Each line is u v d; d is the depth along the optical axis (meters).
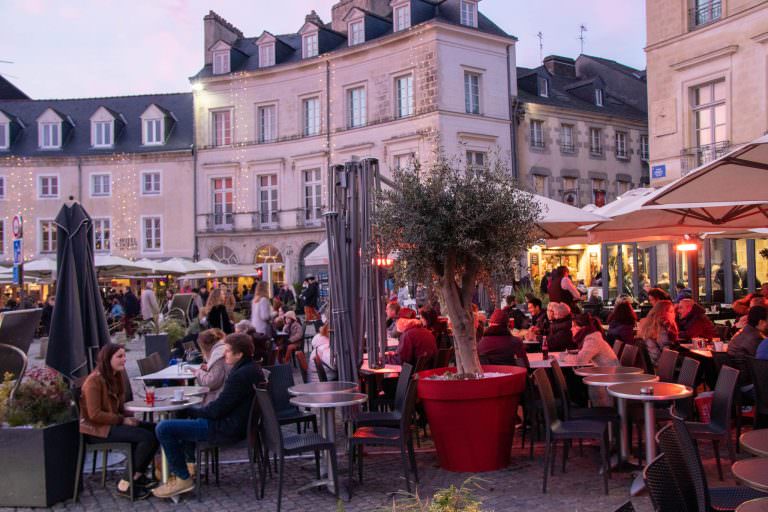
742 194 7.46
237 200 35.88
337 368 8.03
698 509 3.65
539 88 32.91
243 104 35.62
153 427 6.87
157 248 37.81
